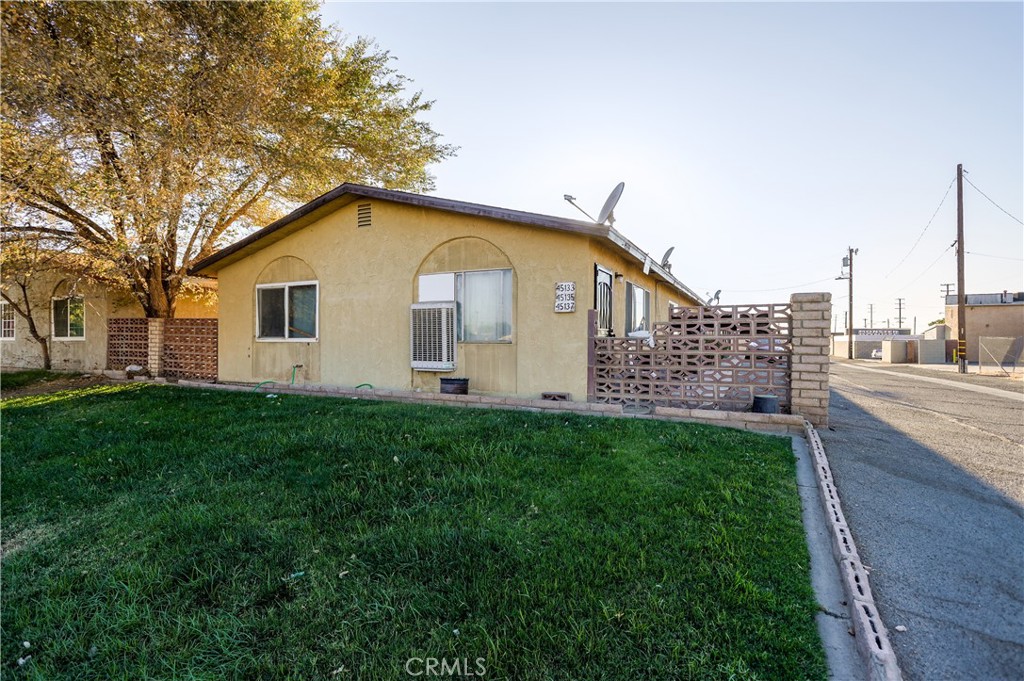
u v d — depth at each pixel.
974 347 34.78
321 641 2.14
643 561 2.61
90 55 9.17
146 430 5.74
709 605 2.26
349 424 5.63
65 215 10.57
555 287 7.29
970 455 5.03
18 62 8.27
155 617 2.36
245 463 4.35
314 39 12.46
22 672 2.05
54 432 5.84
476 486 3.64
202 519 3.26
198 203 10.97
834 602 2.38
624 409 6.63
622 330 9.30
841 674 1.90
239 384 10.02
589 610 2.24
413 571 2.61
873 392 11.58
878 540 3.05
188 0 9.54
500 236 7.75
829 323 5.79
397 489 3.66
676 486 3.63
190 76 10.13
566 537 2.89
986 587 2.56
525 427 5.39
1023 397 10.87
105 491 3.93
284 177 13.48
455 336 8.05
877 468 4.42
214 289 15.37
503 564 2.63
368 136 14.18
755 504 3.35
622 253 8.77
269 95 10.64
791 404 5.94
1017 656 2.05
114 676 2.01
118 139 9.98
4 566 2.85
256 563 2.75
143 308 13.87
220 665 2.04
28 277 11.96
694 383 6.44
